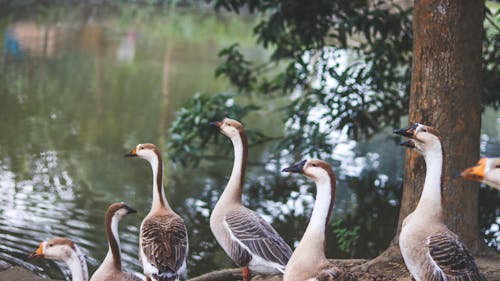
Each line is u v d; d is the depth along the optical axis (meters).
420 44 8.20
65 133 16.98
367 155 15.90
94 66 26.61
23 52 28.48
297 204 12.54
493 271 7.84
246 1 13.26
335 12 13.11
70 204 11.77
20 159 14.59
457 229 8.30
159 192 7.57
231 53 14.78
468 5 8.01
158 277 6.73
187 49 31.89
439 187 6.04
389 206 12.50
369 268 8.21
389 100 13.56
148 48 31.66
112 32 36.22
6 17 38.75
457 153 8.16
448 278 5.80
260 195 13.10
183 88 23.05
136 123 18.31
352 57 18.22
